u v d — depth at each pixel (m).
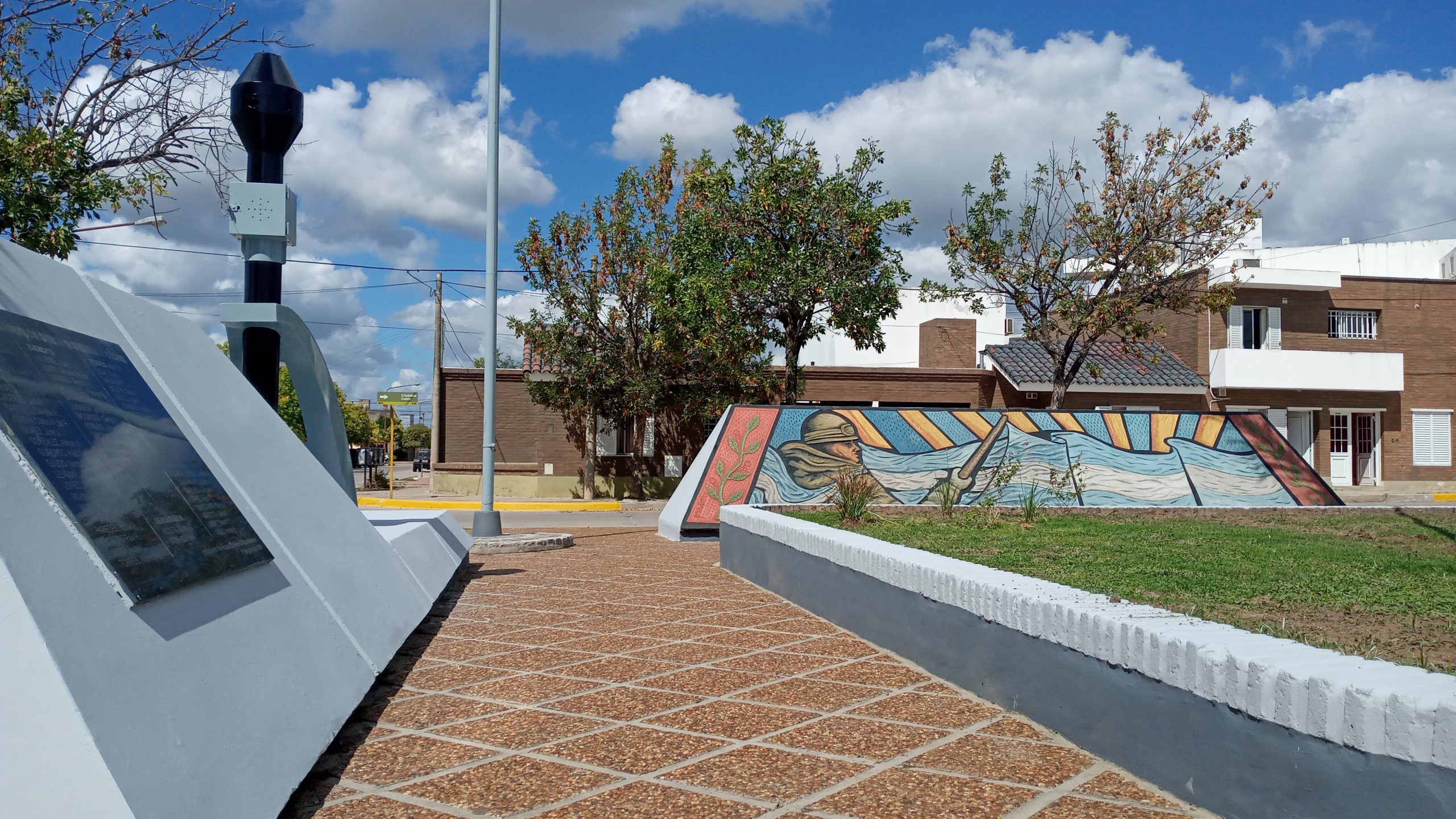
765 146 21.73
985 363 30.55
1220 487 16.02
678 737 4.67
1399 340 30.95
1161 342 31.75
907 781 4.02
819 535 7.89
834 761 4.28
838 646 6.73
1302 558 7.95
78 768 2.57
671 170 25.39
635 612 8.19
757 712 5.07
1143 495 15.70
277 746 3.52
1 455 3.12
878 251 21.66
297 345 8.27
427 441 79.25
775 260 21.34
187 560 3.75
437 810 3.74
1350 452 31.03
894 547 6.93
